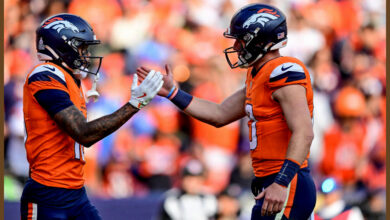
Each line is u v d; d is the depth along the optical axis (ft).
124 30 98.02
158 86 43.42
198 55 97.19
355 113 100.89
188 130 91.09
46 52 45.09
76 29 45.06
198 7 101.76
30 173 44.62
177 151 88.94
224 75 96.99
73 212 44.68
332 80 105.29
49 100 42.52
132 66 95.14
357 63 110.22
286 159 41.06
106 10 99.25
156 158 87.61
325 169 96.22
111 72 93.35
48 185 43.62
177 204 73.15
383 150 102.06
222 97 95.45
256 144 44.21
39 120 43.42
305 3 109.50
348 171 97.30
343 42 109.60
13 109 88.89
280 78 42.45
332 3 111.55
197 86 95.25
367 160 100.27
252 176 86.28
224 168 89.71
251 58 44.78
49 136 43.60
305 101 42.06
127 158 86.69
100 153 85.25
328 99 102.63
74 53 44.91
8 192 79.66
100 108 88.84
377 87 107.14
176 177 87.97
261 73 43.91
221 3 103.30
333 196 65.31
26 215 44.29
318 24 108.68
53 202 43.78
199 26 100.27
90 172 84.38
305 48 105.91
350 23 112.78
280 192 40.52
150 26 99.19
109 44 97.35
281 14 45.37
